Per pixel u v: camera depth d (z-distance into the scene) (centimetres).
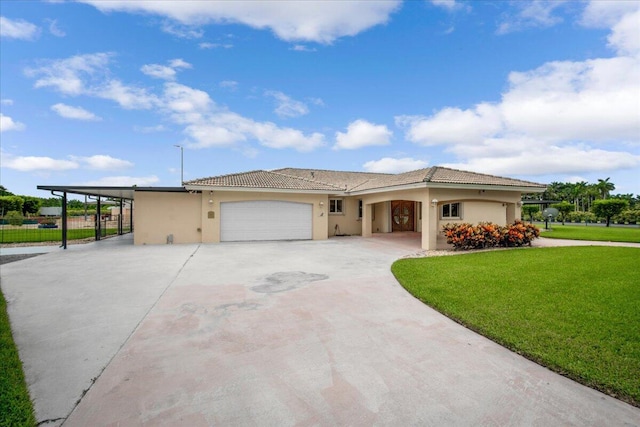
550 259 1168
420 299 696
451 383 370
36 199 4859
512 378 380
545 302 656
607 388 355
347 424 301
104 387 365
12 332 524
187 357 437
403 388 360
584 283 805
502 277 881
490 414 315
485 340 488
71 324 559
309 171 2842
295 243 1786
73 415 315
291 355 441
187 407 328
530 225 1638
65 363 421
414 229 2498
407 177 1850
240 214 1881
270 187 1855
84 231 2805
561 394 347
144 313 615
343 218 2333
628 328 516
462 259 1194
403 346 468
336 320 573
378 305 660
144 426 299
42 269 1049
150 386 366
